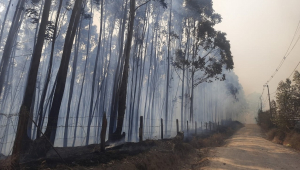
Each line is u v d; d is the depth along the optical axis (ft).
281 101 68.85
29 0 64.54
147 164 29.99
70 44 45.06
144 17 88.02
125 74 51.62
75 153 35.14
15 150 20.90
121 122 47.37
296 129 68.18
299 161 38.50
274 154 47.42
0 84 50.60
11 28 53.83
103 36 90.27
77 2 45.65
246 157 43.50
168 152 38.42
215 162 38.04
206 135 90.17
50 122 36.63
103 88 82.53
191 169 35.17
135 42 87.15
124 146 38.63
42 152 31.78
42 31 37.32
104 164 26.23
